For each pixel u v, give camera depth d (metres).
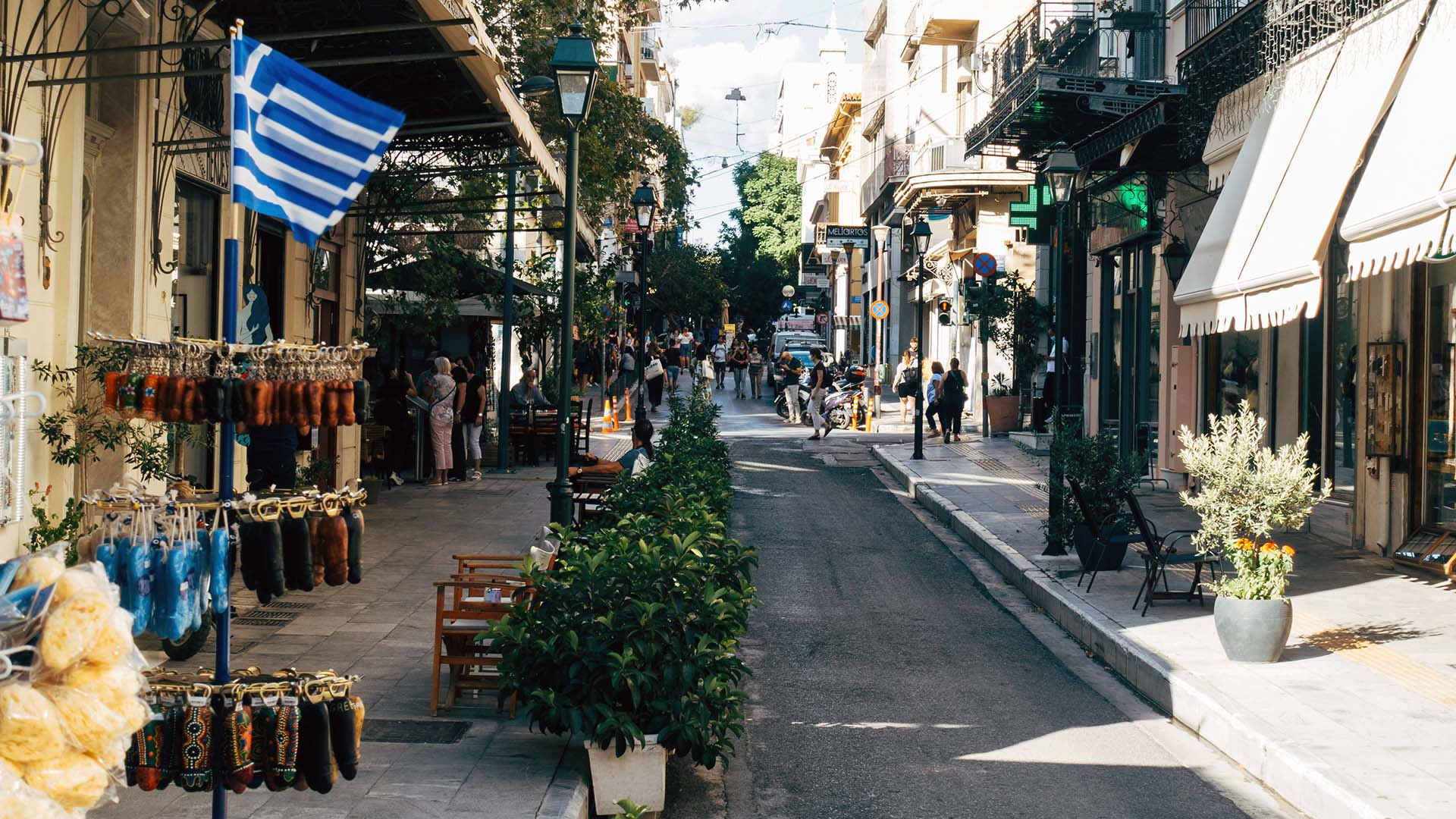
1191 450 10.54
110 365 8.65
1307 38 11.92
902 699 8.84
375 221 18.08
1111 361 24.05
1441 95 8.95
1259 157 12.39
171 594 4.81
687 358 59.38
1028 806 6.66
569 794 6.12
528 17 18.36
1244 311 11.65
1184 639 9.86
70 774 3.66
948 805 6.67
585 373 31.66
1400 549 13.02
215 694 4.79
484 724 7.32
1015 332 29.95
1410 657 9.20
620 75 46.31
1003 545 14.80
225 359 5.05
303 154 5.55
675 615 6.54
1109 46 24.19
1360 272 9.76
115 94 10.25
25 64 8.14
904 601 12.47
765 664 9.84
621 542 7.12
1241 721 7.57
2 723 3.54
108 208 10.27
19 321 4.08
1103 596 11.73
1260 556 9.15
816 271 79.00
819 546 15.71
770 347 64.38
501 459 21.83
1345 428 14.98
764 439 30.20
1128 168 18.62
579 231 20.48
